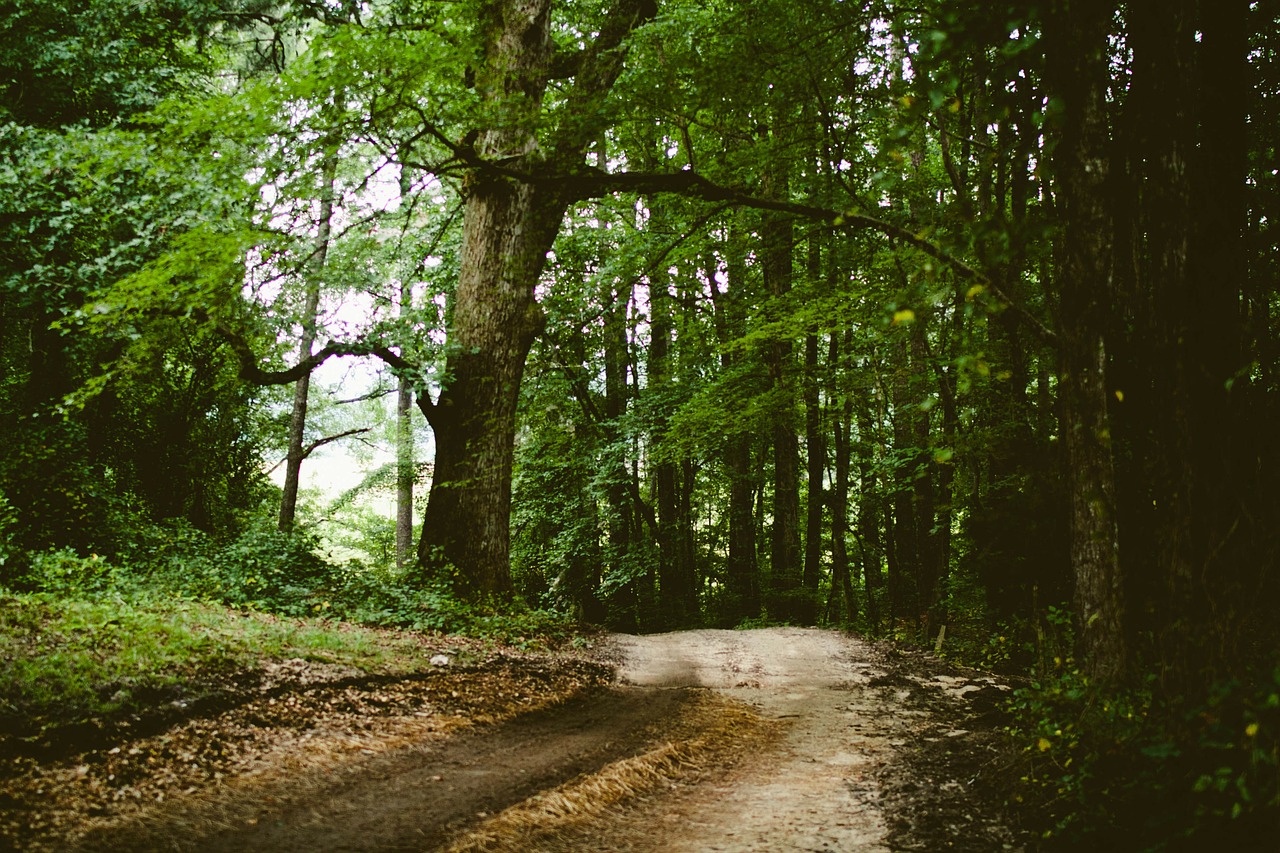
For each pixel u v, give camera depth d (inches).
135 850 171.9
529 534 989.8
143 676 262.7
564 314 766.5
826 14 338.6
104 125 561.0
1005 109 221.1
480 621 512.4
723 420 661.9
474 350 566.9
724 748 321.1
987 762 264.7
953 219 300.8
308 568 518.6
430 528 585.6
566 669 454.9
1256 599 191.0
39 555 399.5
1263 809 158.7
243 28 698.8
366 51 327.0
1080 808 193.8
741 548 971.3
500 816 208.2
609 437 932.6
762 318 537.3
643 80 345.1
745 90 350.6
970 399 509.0
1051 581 398.6
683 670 520.1
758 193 354.9
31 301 507.5
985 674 482.3
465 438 582.2
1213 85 219.6
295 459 772.0
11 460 479.2
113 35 581.0
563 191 369.1
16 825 173.8
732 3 358.0
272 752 245.3
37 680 238.8
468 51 382.9
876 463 636.1
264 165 351.9
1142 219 245.3
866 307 476.4
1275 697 146.1
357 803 214.7
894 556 768.3
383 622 463.2
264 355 569.0
